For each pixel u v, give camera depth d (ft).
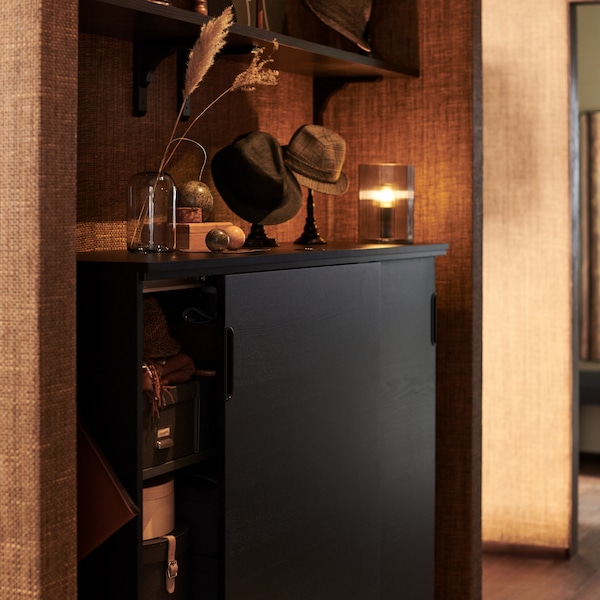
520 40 12.99
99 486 5.79
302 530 7.34
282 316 6.99
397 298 8.75
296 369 7.18
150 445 6.11
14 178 5.24
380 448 8.50
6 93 5.24
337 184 8.83
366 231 9.42
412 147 10.04
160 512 6.42
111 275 5.87
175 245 7.06
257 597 6.85
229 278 6.42
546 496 13.25
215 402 6.59
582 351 18.22
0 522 5.36
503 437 13.39
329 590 7.74
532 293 13.19
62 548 5.41
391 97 10.11
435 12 9.84
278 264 6.94
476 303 9.98
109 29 6.93
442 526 10.17
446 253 9.93
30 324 5.22
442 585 10.20
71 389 5.44
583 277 18.13
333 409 7.70
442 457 10.11
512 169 13.16
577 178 13.19
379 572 8.55
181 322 6.74
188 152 8.29
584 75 18.06
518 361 13.30
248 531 6.72
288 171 8.49
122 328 5.86
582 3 12.86
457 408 10.00
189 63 6.60
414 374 9.12
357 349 8.03
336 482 7.79
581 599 11.59
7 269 5.28
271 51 8.18
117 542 5.95
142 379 5.92
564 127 12.93
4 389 5.31
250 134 7.94
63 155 5.32
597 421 18.17
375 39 10.15
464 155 9.81
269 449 6.90
